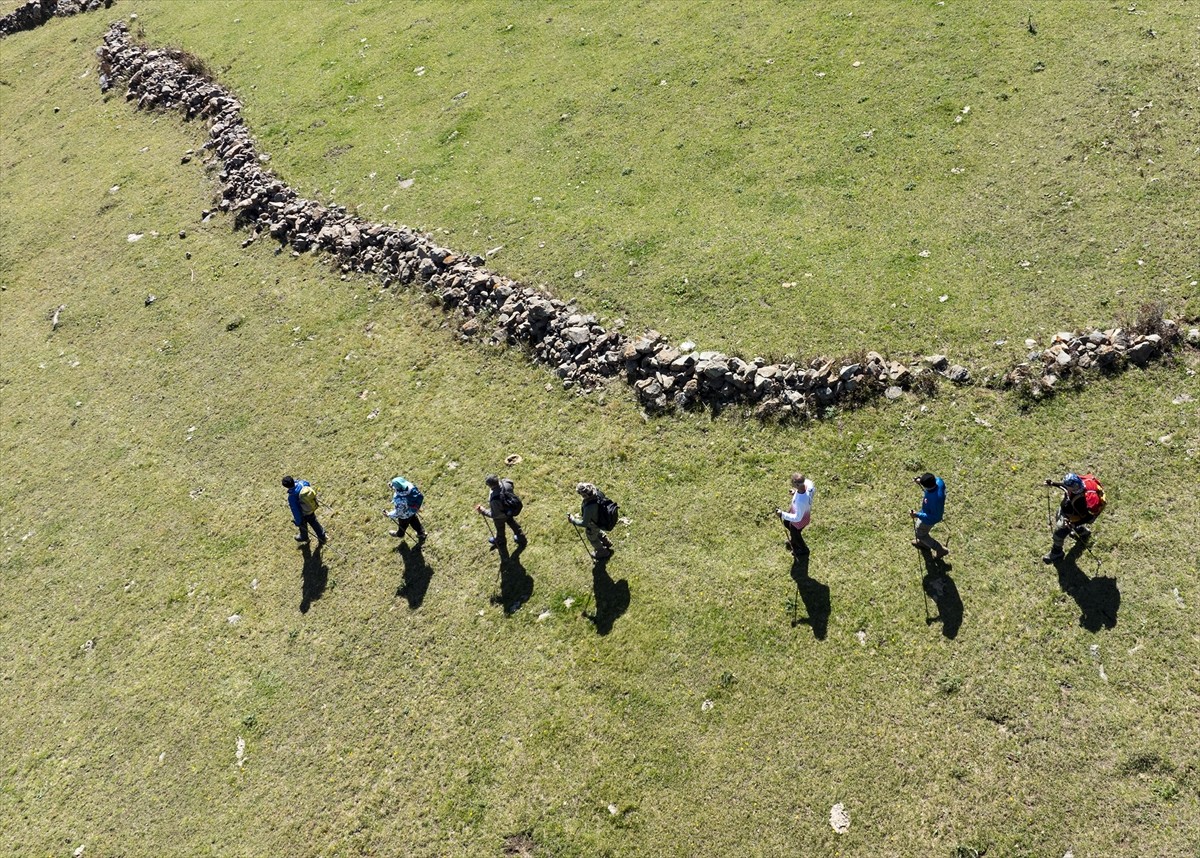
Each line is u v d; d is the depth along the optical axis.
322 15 39.50
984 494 15.41
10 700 17.69
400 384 21.53
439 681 15.29
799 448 17.06
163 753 15.78
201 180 31.53
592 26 32.97
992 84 24.44
